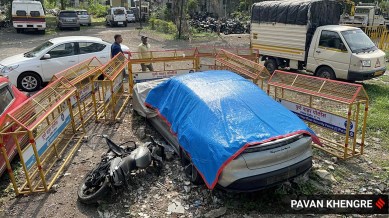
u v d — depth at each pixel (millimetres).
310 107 6457
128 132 7285
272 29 12836
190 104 5297
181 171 5535
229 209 4605
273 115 4930
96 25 34969
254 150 4352
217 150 4359
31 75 10531
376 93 9969
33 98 5504
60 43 10836
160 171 5492
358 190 5004
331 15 11711
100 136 7078
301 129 4742
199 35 26953
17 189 5016
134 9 38969
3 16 36750
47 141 5531
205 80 5797
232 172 4289
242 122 4711
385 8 30234
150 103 6551
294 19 11742
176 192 5008
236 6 38812
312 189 5004
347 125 5715
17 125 5031
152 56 10438
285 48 12414
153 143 5758
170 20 32500
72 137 6953
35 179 5457
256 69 8484
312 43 11289
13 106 5992
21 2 25422
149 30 29609
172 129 5434
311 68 11484
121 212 4598
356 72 10039
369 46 10516
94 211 4656
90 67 8906
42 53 10609
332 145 6418
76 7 54500
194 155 4707
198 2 39188
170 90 6055
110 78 7613
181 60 10453
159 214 4543
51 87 6250
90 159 6129
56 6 52938
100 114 8297
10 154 5535
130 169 5094
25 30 26469
